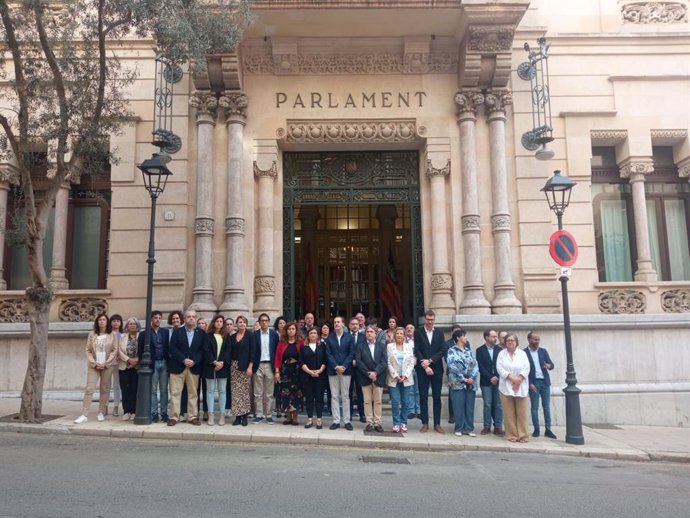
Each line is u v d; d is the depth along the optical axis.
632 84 14.87
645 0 15.23
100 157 11.88
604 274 14.89
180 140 13.95
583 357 13.23
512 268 13.95
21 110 10.66
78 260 14.52
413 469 8.05
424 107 14.41
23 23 10.65
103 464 7.58
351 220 18.39
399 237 18.23
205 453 8.62
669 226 15.27
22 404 10.46
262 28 13.65
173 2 10.33
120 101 11.76
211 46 11.62
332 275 18.05
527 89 14.55
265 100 14.36
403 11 13.17
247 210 13.95
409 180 15.00
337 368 10.70
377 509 5.97
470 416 10.73
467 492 6.82
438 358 11.13
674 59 14.99
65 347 13.12
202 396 11.69
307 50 14.30
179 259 13.52
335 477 7.30
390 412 12.79
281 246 14.32
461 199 14.08
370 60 14.46
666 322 13.36
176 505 5.84
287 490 6.57
